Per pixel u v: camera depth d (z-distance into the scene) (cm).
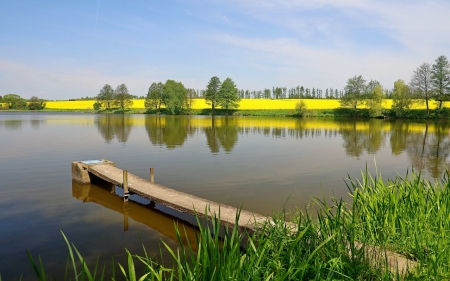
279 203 1004
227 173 1440
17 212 955
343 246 396
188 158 1839
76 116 7231
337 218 451
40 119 5928
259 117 6862
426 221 489
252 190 1159
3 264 648
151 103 8881
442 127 4106
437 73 5669
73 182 1327
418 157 1884
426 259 414
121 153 2019
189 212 845
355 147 2305
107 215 947
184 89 8406
